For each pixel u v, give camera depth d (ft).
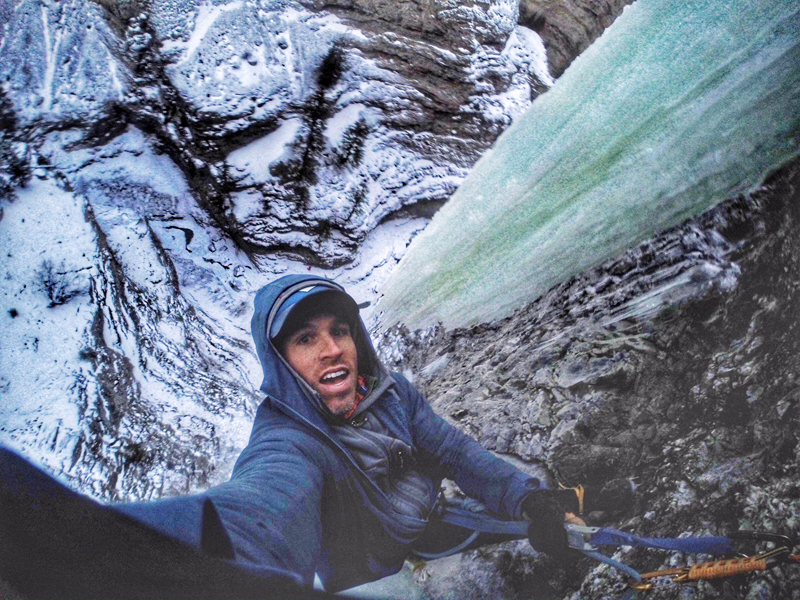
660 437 4.78
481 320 7.04
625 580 4.13
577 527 3.91
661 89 8.00
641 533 4.33
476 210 8.66
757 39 7.64
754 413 4.60
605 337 5.52
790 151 5.99
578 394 5.20
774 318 4.90
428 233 8.87
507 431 5.19
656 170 6.77
